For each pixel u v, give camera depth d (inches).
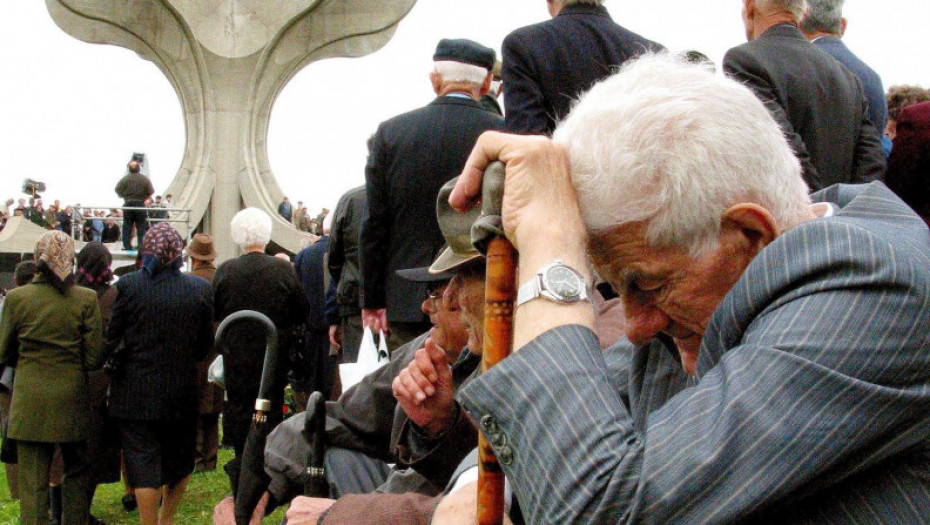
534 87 158.9
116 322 256.7
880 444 50.2
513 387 55.4
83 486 261.1
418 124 192.1
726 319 56.1
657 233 57.7
